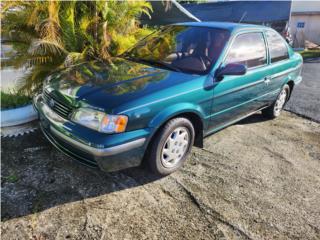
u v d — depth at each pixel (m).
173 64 3.42
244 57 3.74
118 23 5.29
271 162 3.63
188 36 3.76
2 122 3.65
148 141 2.72
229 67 3.21
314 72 9.78
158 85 2.85
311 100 6.43
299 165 3.62
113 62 3.56
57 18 4.44
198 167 3.36
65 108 2.71
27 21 4.41
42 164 3.15
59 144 2.84
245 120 5.00
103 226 2.38
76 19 4.90
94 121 2.51
